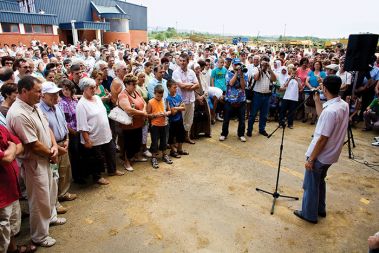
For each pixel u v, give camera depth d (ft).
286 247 9.62
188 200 12.31
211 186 13.60
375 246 6.48
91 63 26.58
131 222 10.72
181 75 17.44
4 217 7.73
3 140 7.55
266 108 20.63
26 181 8.76
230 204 12.09
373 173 15.52
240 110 19.36
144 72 18.35
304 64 24.12
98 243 9.57
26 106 8.32
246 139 20.36
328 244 9.84
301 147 19.11
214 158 16.90
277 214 11.46
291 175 15.02
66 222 10.62
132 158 16.29
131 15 109.09
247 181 14.21
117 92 14.85
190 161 16.40
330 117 9.30
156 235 10.02
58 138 10.64
